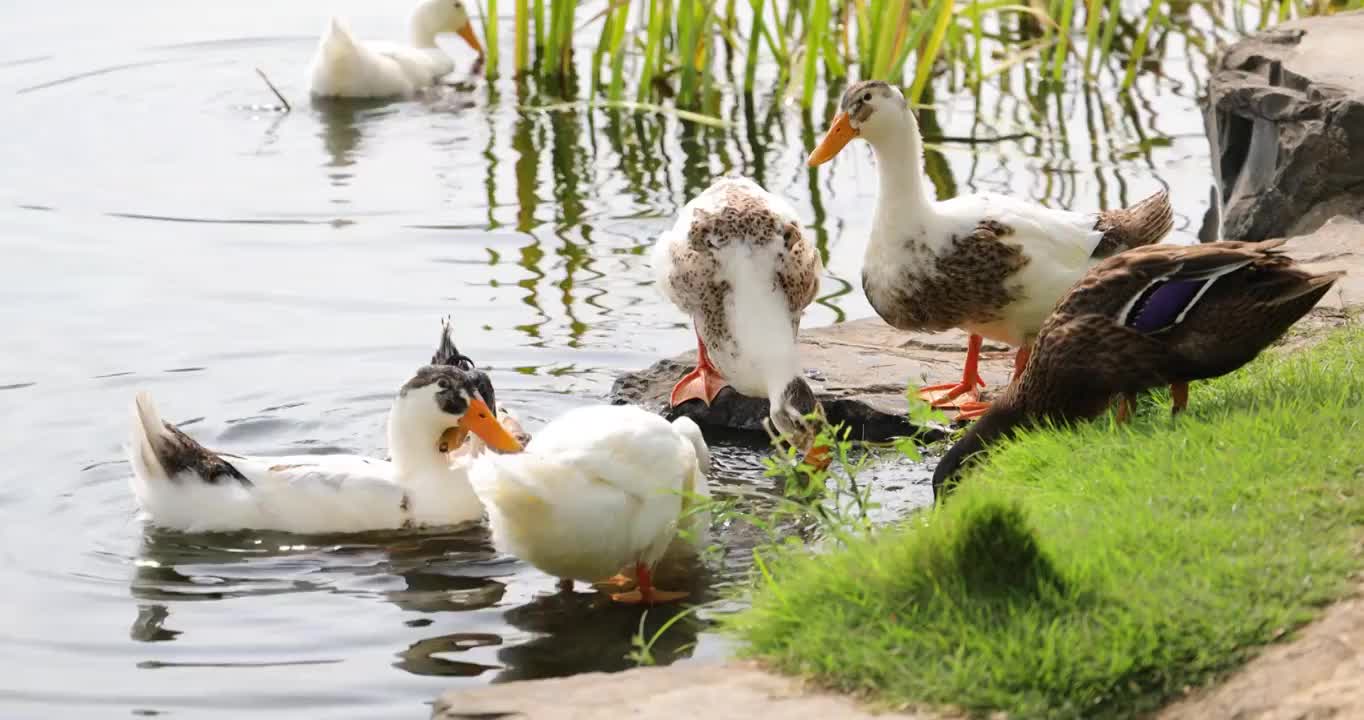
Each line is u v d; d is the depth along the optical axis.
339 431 10.95
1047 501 7.59
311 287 13.33
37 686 7.57
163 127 17.25
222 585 8.75
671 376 11.52
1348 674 5.62
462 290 13.31
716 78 19.42
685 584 8.68
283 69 19.36
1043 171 16.09
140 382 11.59
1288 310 8.18
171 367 11.84
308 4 21.98
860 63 19.12
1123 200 15.23
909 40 17.42
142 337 12.33
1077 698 5.79
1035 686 5.84
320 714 7.29
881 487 9.77
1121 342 8.40
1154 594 6.20
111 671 7.73
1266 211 13.79
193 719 7.25
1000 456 8.52
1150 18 18.50
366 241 14.30
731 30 19.45
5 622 8.27
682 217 11.26
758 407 11.06
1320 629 5.92
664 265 11.09
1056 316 8.68
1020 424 8.87
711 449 10.79
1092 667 5.86
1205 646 5.91
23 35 20.11
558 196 15.48
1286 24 16.03
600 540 8.18
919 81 17.75
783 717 5.82
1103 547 6.58
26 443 10.62
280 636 8.10
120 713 7.30
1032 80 19.19
